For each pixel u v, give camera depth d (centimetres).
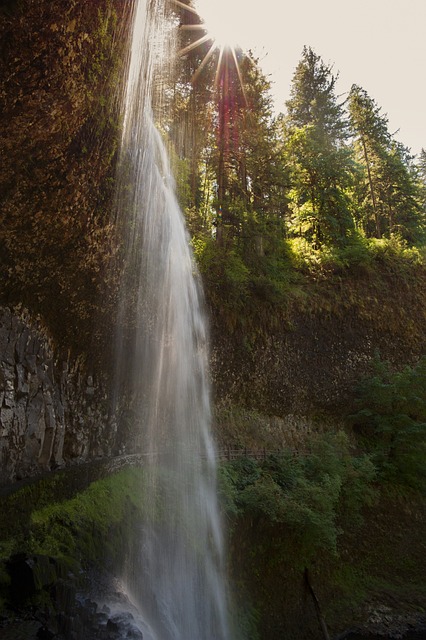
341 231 3494
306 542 1880
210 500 1741
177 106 2655
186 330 2198
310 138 3694
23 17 912
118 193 1394
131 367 1830
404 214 4212
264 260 2756
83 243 1328
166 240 1994
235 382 2472
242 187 2836
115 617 927
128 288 1645
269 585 1814
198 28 2577
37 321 1315
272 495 1792
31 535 973
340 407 2809
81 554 1077
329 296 2973
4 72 950
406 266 3322
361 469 2336
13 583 847
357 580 2128
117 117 1254
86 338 1531
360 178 3991
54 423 1302
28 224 1163
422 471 2545
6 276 1180
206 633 1477
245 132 2819
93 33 1038
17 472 1136
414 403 2695
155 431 2000
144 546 1349
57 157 1123
